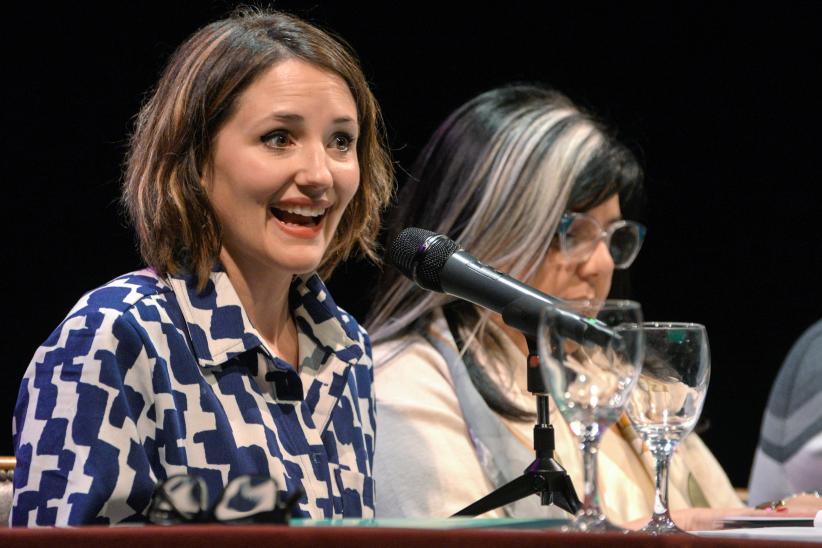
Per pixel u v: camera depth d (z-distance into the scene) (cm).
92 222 1286
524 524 414
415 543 354
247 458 586
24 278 1281
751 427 1670
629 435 906
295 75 606
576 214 887
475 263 569
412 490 788
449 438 812
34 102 1273
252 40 612
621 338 447
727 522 536
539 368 541
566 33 1527
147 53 1272
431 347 867
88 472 519
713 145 1622
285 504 378
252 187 598
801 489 996
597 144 895
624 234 901
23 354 1282
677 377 488
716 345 1661
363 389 717
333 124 615
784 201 1633
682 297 1653
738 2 1595
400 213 920
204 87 603
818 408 1001
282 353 656
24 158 1276
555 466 544
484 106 923
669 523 474
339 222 698
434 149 927
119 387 543
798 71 1609
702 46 1600
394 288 900
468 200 893
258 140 602
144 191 611
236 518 378
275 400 622
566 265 895
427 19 1434
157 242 606
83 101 1277
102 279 1288
